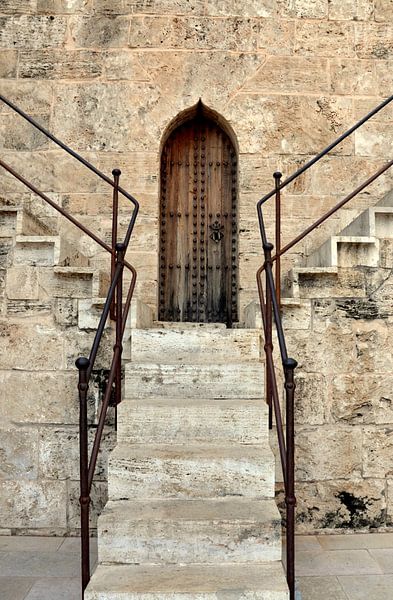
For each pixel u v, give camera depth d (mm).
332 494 3949
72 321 3998
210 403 3293
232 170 5668
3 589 3057
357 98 5500
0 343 3996
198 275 5551
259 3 5547
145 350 3770
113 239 3814
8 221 4035
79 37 5492
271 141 5398
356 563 3410
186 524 2641
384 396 4020
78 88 5430
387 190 5426
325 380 4000
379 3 5609
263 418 3191
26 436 3963
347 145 5441
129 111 5395
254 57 5477
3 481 3951
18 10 5516
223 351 3770
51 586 3094
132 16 5508
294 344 4000
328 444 3973
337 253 4016
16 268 4020
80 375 2555
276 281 3922
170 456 2945
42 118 5398
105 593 2365
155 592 2371
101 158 5352
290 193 5367
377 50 5555
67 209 5312
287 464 2557
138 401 3334
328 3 5586
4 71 5445
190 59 5453
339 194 5387
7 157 5363
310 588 3072
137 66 5445
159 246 5488
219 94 5422
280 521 2646
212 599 2361
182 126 5707
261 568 2578
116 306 3762
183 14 5516
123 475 2916
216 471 2916
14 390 3984
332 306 4031
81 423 2555
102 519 2650
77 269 3930
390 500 3973
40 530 3924
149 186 5324
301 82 5477
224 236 5602
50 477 3941
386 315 4051
